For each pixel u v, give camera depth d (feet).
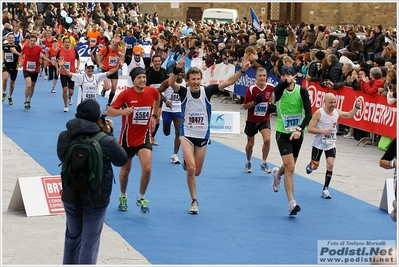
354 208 33.45
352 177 40.19
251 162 41.70
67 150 22.07
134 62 52.75
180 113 41.34
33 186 30.86
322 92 54.03
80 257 22.30
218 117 53.78
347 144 50.34
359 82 49.88
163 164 41.86
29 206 30.35
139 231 28.55
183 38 77.92
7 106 62.75
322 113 34.71
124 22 122.52
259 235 28.63
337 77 52.47
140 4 156.46
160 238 27.71
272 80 59.57
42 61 64.03
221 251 26.40
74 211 22.22
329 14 147.64
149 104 30.22
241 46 68.64
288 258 25.84
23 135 49.34
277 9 149.79
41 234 27.84
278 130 31.99
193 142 31.37
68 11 122.93
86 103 22.52
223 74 70.74
